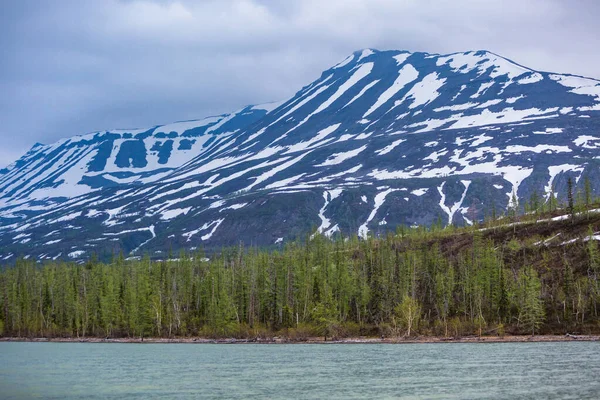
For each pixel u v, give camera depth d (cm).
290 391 12112
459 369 14438
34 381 13688
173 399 11512
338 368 15050
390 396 11412
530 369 14175
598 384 12238
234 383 13138
